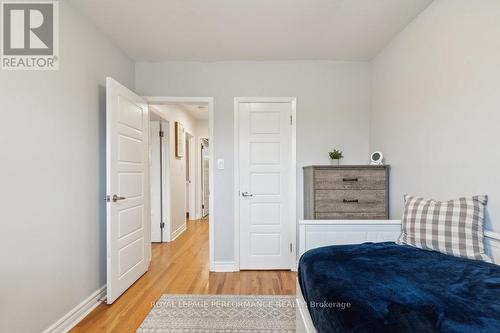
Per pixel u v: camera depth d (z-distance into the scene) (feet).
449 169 6.10
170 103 10.46
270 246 10.27
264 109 10.31
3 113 4.96
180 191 16.10
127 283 8.35
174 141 15.14
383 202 8.75
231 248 10.18
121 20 7.48
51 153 5.98
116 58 8.98
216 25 7.80
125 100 8.34
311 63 10.30
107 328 6.32
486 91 5.12
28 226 5.37
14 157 5.11
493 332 2.63
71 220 6.60
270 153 10.29
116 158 7.78
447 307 3.09
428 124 6.86
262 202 10.29
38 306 5.58
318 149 10.32
